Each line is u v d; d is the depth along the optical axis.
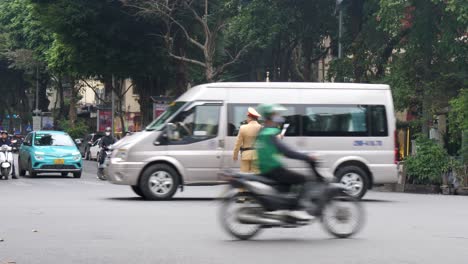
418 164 31.08
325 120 21.61
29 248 11.88
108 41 48.78
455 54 33.62
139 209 18.08
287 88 21.61
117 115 69.81
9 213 17.03
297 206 13.12
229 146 21.42
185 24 48.47
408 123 35.91
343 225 13.51
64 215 16.62
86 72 51.44
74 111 73.88
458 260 11.12
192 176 21.27
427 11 33.19
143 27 48.66
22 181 32.25
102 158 33.50
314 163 13.16
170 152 21.16
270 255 11.41
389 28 32.78
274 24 44.53
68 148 35.75
